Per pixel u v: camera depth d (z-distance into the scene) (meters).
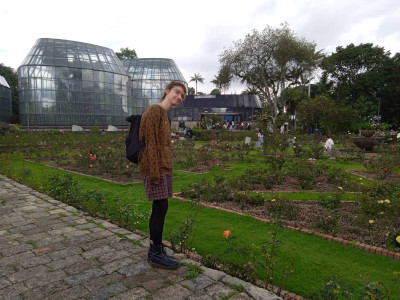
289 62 34.62
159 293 2.43
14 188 6.55
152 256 2.89
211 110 43.06
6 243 3.51
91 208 4.88
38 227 4.06
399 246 3.71
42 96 34.06
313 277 3.02
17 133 18.44
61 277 2.70
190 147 14.65
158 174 2.70
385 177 8.48
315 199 6.03
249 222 4.60
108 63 38.69
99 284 2.58
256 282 2.84
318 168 8.49
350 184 7.09
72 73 35.16
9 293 2.45
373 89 37.53
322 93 36.12
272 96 39.19
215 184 6.86
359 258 3.47
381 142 18.33
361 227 4.45
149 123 2.70
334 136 22.98
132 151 2.79
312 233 4.16
